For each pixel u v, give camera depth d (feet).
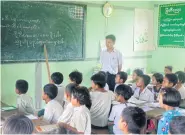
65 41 13.92
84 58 14.43
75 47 14.25
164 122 5.90
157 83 10.55
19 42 12.58
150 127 7.65
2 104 9.64
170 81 9.84
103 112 8.78
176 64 15.06
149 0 16.03
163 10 15.62
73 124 7.02
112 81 12.14
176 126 4.47
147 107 8.80
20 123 4.18
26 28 12.70
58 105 7.82
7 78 12.37
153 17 15.98
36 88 13.04
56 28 13.57
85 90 7.52
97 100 8.82
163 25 15.64
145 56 16.08
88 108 7.61
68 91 8.15
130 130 4.80
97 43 14.84
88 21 14.52
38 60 13.15
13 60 12.48
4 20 12.08
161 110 8.44
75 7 14.03
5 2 12.01
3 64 12.26
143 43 16.11
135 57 16.08
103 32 15.03
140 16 16.03
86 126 7.06
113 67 14.24
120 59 14.52
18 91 9.25
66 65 14.05
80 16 14.23
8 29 12.23
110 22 15.24
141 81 10.44
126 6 15.64
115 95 8.88
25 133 4.16
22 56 12.71
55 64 13.73
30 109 9.05
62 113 7.69
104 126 8.77
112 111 8.16
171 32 15.35
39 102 12.73
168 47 15.40
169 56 15.33
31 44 12.91
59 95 9.74
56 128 6.73
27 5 12.61
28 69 12.91
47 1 13.14
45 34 13.26
